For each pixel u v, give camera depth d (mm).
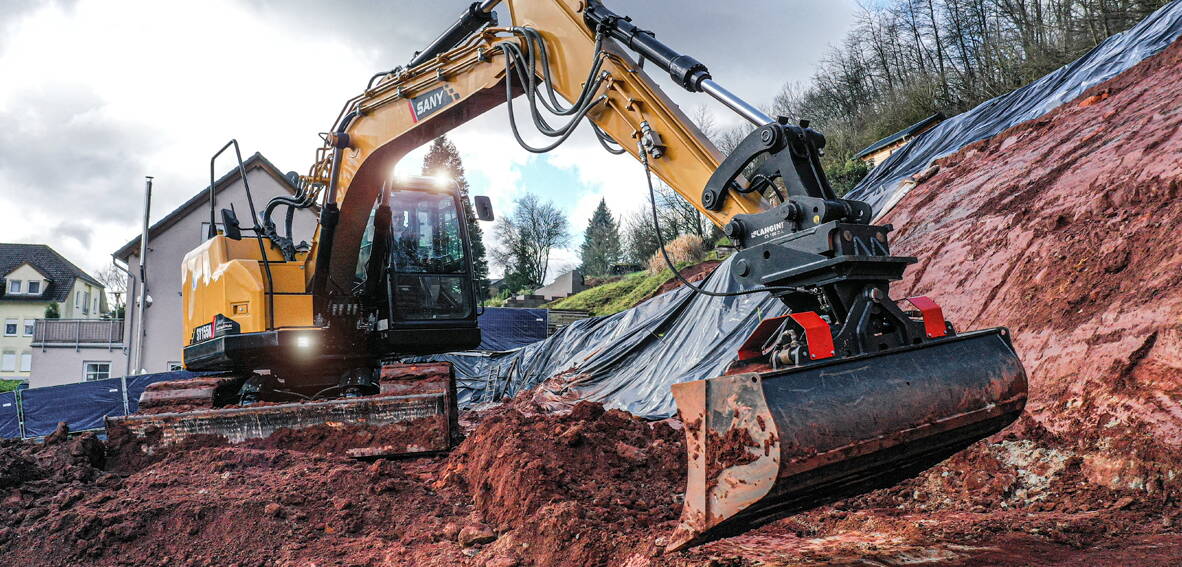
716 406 2879
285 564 3660
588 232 81812
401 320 7609
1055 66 23547
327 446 5883
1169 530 3500
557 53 4832
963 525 3785
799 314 2998
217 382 7270
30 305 54625
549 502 4039
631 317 14500
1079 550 3297
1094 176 7566
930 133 14898
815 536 3916
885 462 2934
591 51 4562
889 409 2889
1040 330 6160
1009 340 3389
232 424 5883
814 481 2750
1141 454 4172
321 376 8000
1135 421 4469
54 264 57688
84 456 5203
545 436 4957
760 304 11086
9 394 14250
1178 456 4000
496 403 14305
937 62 35500
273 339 7090
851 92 42469
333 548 3871
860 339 3041
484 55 5391
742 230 3572
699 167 3928
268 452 5484
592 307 32094
